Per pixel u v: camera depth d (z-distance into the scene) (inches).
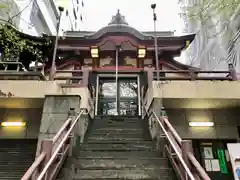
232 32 621.0
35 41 467.8
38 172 148.3
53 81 292.8
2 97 282.8
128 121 338.0
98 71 514.6
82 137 259.0
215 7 323.6
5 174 244.8
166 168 188.4
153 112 262.4
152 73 357.1
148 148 236.5
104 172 185.8
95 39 494.0
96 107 479.2
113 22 554.9
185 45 511.2
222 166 293.9
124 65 522.0
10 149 294.8
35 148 295.1
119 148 237.3
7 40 328.5
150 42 497.7
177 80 299.1
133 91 509.0
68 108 248.7
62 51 518.9
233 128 301.0
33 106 311.4
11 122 310.0
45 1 767.7
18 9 550.9
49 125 240.7
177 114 306.7
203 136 297.7
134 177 179.0
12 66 417.7
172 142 173.6
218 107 304.3
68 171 179.3
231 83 281.3
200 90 277.0
